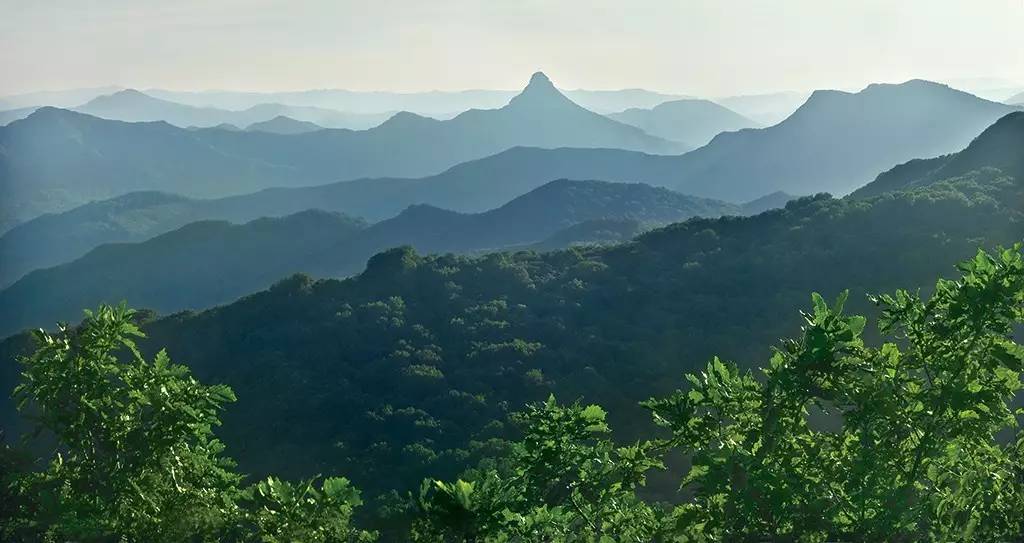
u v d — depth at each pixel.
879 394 7.59
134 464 8.36
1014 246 7.75
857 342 7.83
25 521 8.39
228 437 69.19
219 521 8.28
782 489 7.18
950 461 7.58
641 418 61.44
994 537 7.50
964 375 7.69
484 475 8.57
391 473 58.03
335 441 65.38
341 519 8.39
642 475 8.91
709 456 7.45
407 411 67.75
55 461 8.55
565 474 8.70
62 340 8.52
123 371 8.73
